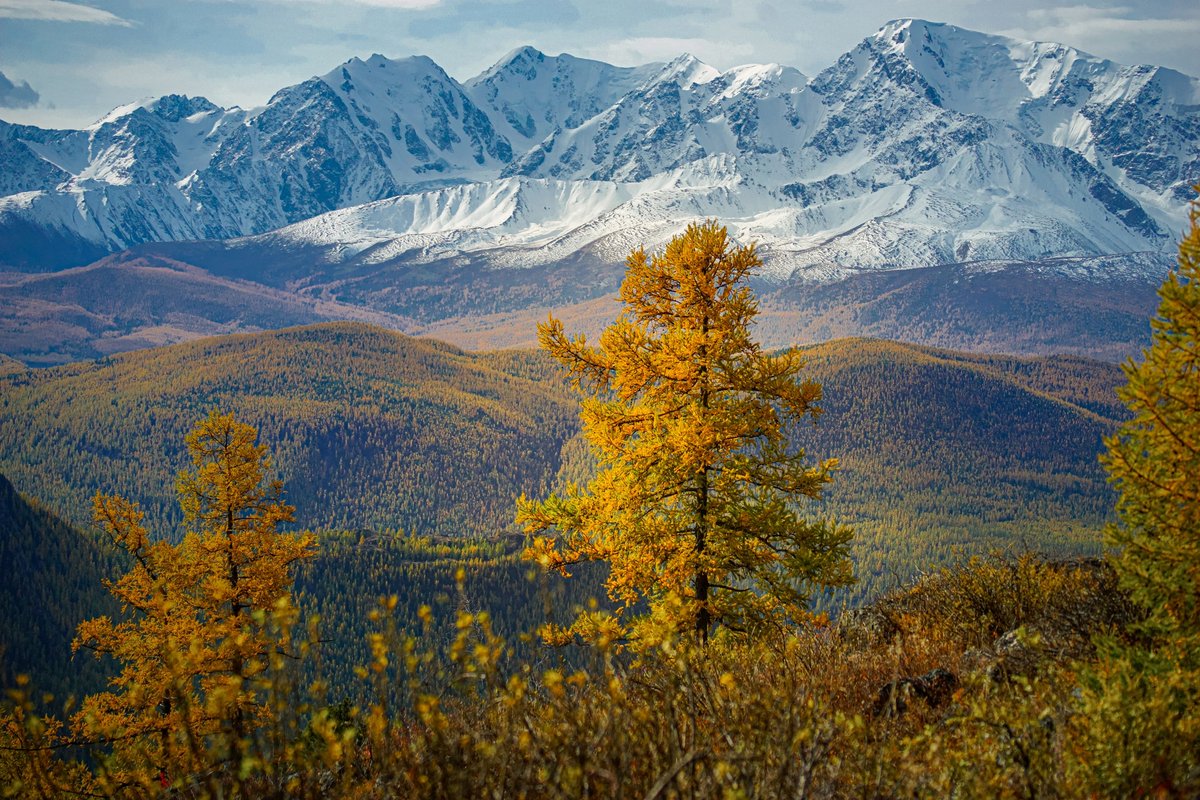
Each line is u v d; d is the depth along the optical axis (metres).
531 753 2.80
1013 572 8.69
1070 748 3.48
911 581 10.41
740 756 2.80
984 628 7.46
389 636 2.72
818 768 3.15
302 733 2.62
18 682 2.78
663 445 11.68
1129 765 3.29
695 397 12.23
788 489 11.65
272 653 2.63
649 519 11.75
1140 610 6.27
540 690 3.23
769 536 11.59
